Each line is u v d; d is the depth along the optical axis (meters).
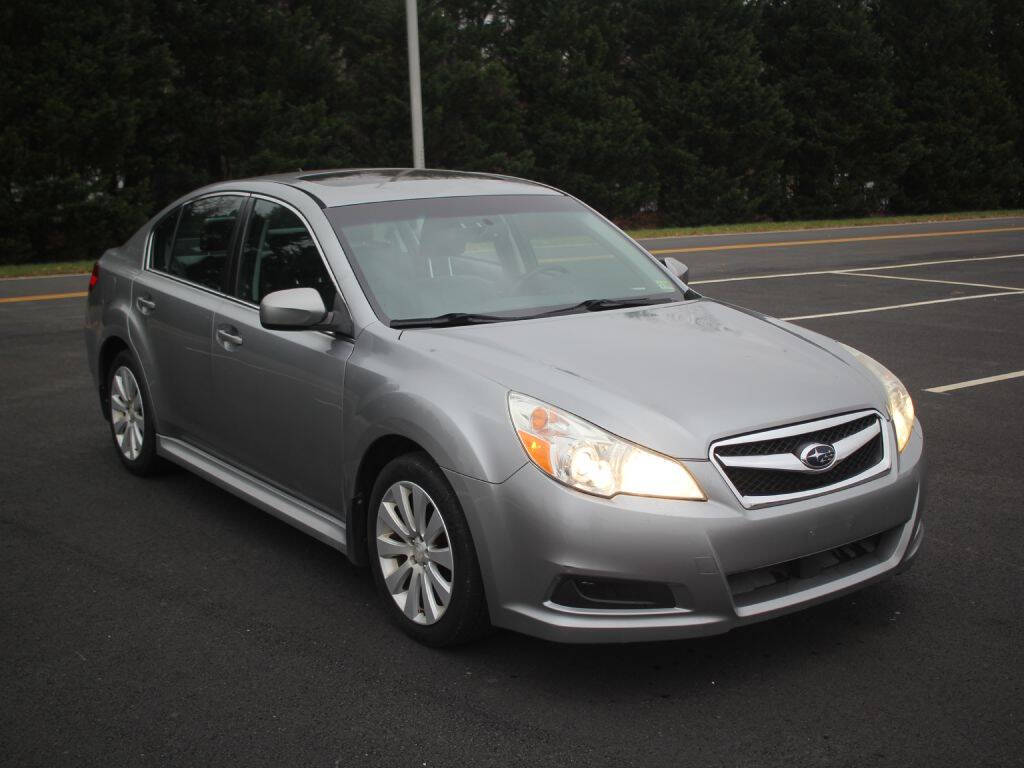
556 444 3.33
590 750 3.11
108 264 6.05
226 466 5.04
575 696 3.42
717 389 3.56
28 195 21.69
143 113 23.64
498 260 4.57
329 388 4.12
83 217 22.33
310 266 4.45
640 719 3.27
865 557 3.68
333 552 4.73
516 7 30.00
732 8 31.06
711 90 30.47
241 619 4.03
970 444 6.35
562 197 5.23
